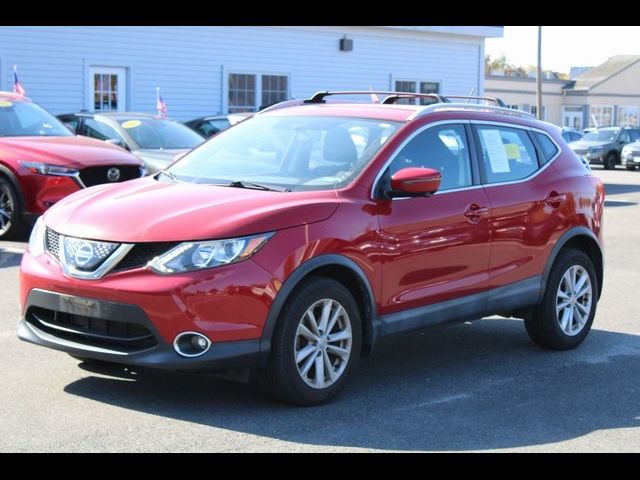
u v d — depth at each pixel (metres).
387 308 5.66
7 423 4.93
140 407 5.24
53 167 10.68
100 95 20.45
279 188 5.64
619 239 13.63
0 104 11.85
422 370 6.36
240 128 6.59
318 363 5.29
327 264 5.25
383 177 5.71
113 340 5.01
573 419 5.34
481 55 28.67
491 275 6.36
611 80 62.88
